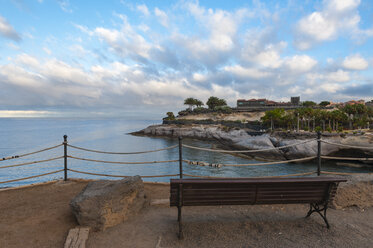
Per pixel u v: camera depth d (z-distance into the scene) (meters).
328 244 3.08
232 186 3.32
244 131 76.56
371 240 3.19
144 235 3.39
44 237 3.32
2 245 3.10
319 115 70.00
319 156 5.31
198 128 90.25
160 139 87.06
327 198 3.54
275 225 3.71
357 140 40.59
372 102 101.62
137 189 4.26
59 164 37.28
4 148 55.34
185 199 3.30
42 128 166.38
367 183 4.61
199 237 3.32
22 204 4.61
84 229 3.40
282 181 3.33
